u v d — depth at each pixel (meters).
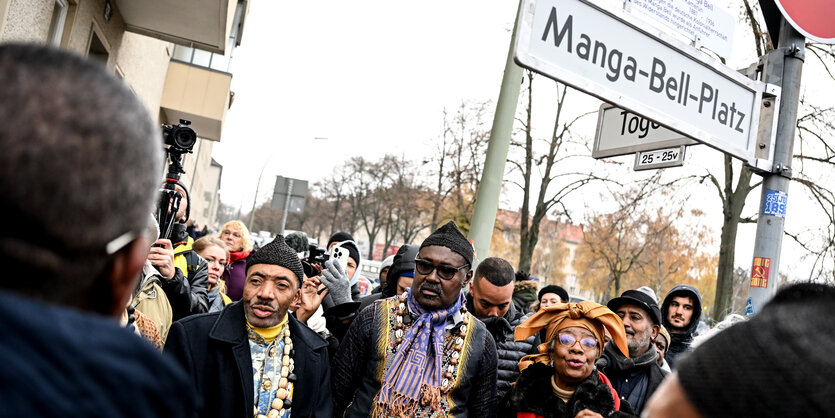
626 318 3.68
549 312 3.23
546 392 3.08
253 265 2.80
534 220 20.02
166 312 3.11
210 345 2.65
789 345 0.70
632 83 2.80
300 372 2.82
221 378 2.61
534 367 3.17
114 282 0.80
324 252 3.87
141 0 8.66
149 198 0.78
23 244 0.69
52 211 0.68
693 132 3.02
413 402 2.84
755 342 0.72
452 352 2.96
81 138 0.69
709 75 3.09
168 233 3.18
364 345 3.02
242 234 5.94
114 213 0.73
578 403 2.97
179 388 0.79
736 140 3.21
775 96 3.36
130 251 0.80
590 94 2.68
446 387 2.90
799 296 0.82
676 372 0.81
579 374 3.00
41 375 0.67
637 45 2.81
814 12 3.42
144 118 0.77
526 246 20.00
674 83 2.94
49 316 0.70
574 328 3.05
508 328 3.50
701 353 0.77
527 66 2.50
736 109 3.20
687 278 33.22
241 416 2.61
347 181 46.34
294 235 5.97
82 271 0.74
